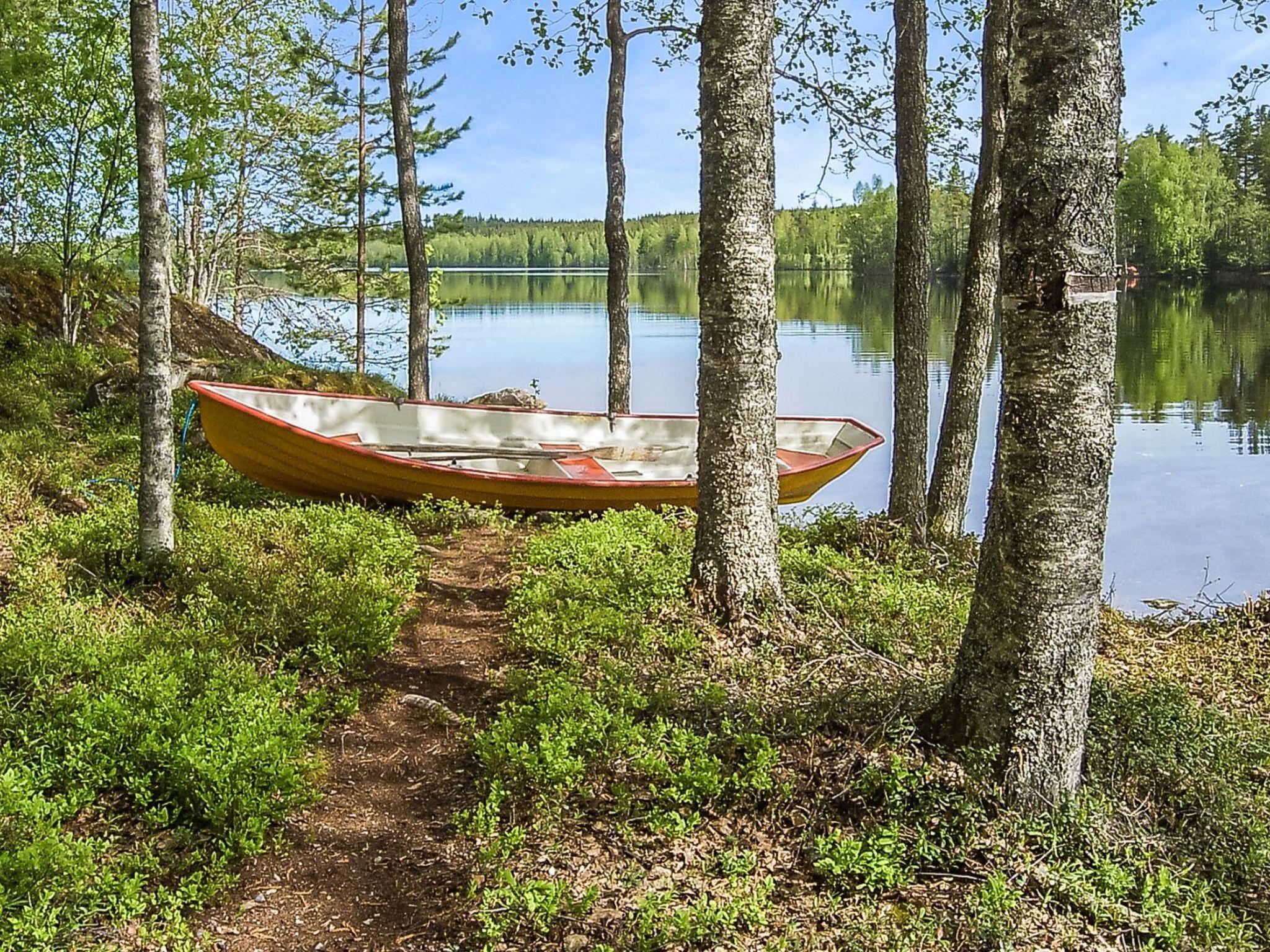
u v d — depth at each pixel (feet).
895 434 32.63
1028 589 13.87
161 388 23.34
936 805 13.65
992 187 31.91
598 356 119.03
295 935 12.10
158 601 22.22
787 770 14.66
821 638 20.38
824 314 171.42
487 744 15.70
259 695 16.99
